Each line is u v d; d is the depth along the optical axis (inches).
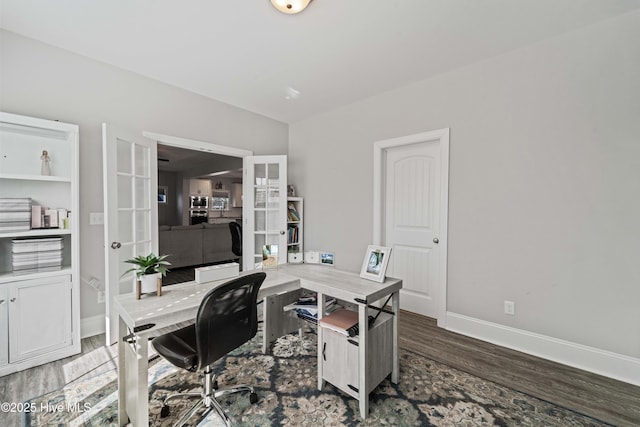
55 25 82.0
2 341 76.8
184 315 54.1
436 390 71.9
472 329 103.8
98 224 102.0
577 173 83.8
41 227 87.7
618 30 77.1
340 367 66.6
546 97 88.4
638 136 75.2
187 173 358.9
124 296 61.5
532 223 91.7
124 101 107.9
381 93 129.5
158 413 62.9
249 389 68.3
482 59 99.9
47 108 91.5
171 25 81.5
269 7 73.7
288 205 161.9
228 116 142.6
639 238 75.5
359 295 62.2
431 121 114.0
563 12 75.2
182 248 215.2
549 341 88.3
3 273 82.6
